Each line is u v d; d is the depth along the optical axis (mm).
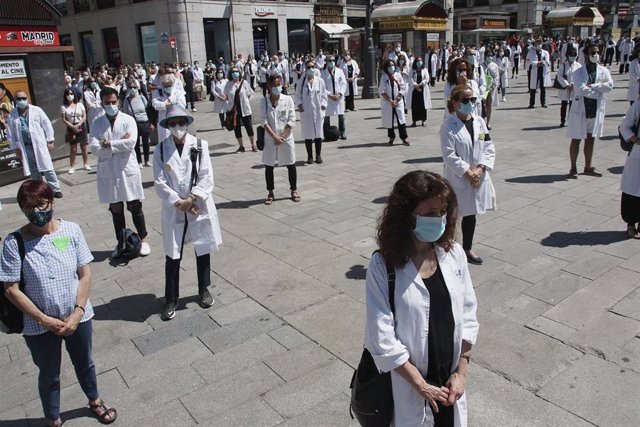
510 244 6152
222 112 15219
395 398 2365
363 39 26250
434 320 2312
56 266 3246
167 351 4465
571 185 8273
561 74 12570
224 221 7621
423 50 25219
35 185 3123
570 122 8453
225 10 31703
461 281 2430
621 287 5008
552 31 43406
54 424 3553
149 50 32781
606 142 11211
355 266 5867
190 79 20953
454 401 2312
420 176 2301
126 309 5254
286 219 7562
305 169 10422
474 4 52344
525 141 11633
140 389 3982
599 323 4438
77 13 36562
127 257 6469
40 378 3453
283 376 4027
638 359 3943
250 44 33125
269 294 5355
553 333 4328
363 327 4641
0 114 10914
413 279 2281
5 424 3713
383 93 11812
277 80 7867
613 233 6301
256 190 9172
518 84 24156
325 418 3555
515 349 4152
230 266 6078
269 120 8000
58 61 12680
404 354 2244
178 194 4938
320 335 4551
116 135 6277
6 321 3242
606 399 3535
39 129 9047
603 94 8312
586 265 5500
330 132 12945
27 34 11859
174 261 4992
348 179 9477
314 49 36656
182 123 4824
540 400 3568
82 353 3518
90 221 8102
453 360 2395
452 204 2359
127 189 6352
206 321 4918
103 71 22312
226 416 3629
